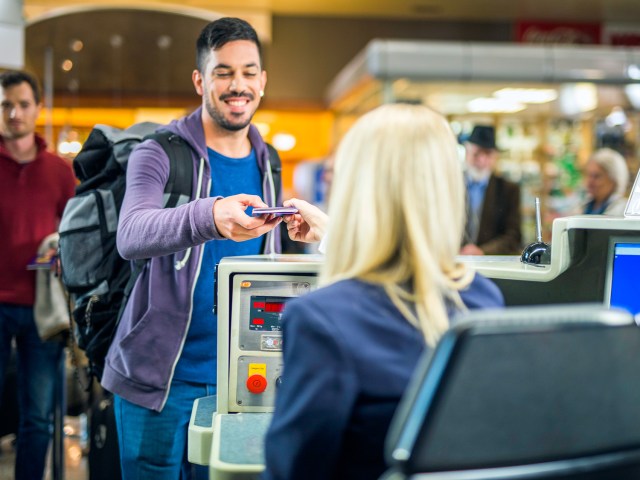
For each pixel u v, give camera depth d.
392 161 1.37
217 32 2.38
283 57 10.55
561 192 6.78
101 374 2.68
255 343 1.96
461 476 1.09
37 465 3.50
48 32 5.42
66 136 5.73
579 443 1.14
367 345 1.31
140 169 2.34
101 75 5.90
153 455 2.36
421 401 1.07
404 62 6.20
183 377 2.37
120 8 5.29
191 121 2.46
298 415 1.29
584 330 1.11
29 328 3.47
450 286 1.41
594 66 6.39
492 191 4.83
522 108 6.75
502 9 10.28
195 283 2.36
